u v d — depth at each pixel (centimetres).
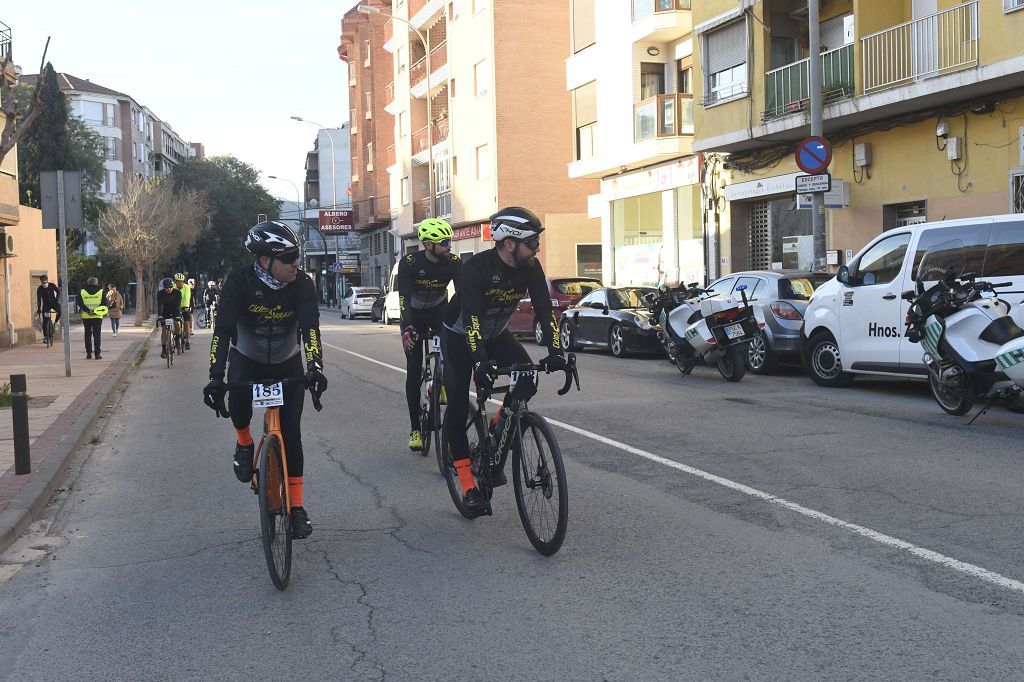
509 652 398
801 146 1730
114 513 693
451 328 589
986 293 1005
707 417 1025
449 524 618
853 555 517
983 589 456
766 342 1456
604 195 3122
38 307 3142
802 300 1466
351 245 9031
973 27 1644
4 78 1323
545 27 3894
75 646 426
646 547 545
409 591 483
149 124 10319
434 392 727
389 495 710
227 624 446
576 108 3153
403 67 5225
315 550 567
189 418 1203
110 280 6109
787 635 406
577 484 716
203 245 7756
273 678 382
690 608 443
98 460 924
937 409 1049
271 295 514
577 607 450
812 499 647
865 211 2002
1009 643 390
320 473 802
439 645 409
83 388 1487
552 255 3925
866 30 1895
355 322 4356
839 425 951
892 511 609
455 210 4331
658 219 2848
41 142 5656
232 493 745
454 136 4300
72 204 1658
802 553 524
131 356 2258
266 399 495
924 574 481
